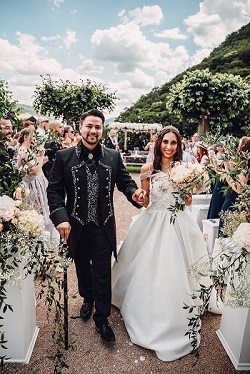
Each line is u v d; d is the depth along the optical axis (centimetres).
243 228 164
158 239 238
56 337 226
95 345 220
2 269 158
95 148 223
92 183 215
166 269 222
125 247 266
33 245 161
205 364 206
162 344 211
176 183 198
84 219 218
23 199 186
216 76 1157
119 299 263
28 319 207
